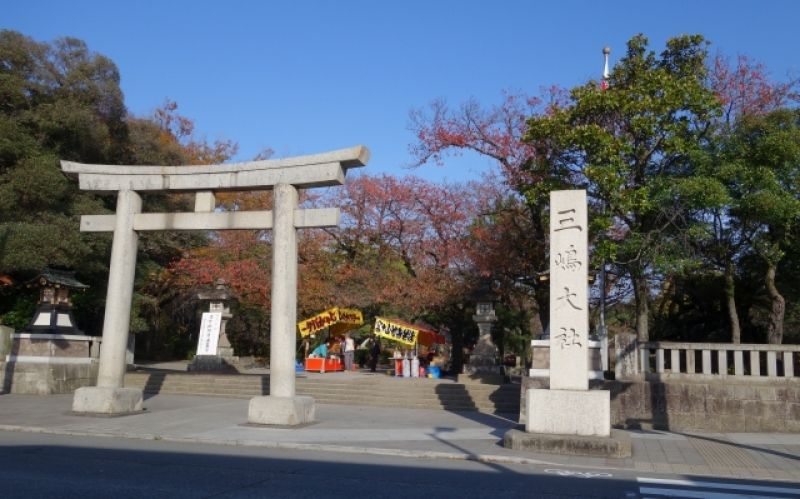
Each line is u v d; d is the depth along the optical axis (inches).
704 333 1017.5
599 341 665.6
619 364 666.2
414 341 1040.2
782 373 681.0
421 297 1169.4
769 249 734.5
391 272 1259.2
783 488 364.5
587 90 760.3
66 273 919.7
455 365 1310.3
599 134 706.8
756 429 601.9
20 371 842.8
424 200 1232.8
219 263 1241.4
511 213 1011.3
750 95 809.5
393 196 1251.2
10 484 317.1
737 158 700.0
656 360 662.5
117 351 647.1
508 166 932.6
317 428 575.8
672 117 736.3
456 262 1184.2
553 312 500.4
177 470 370.0
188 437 513.3
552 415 479.5
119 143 1131.3
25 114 968.9
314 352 1175.0
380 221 1263.5
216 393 884.6
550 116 799.7
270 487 324.2
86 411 632.4
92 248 1002.1
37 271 960.3
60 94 1037.2
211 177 634.8
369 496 307.3
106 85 1082.1
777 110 703.1
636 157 756.6
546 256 957.8
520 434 476.7
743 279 891.4
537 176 826.8
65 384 861.8
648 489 347.9
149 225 650.8
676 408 624.1
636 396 636.1
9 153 944.9
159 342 1503.4
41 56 1032.8
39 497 289.9
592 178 708.7
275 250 602.2
